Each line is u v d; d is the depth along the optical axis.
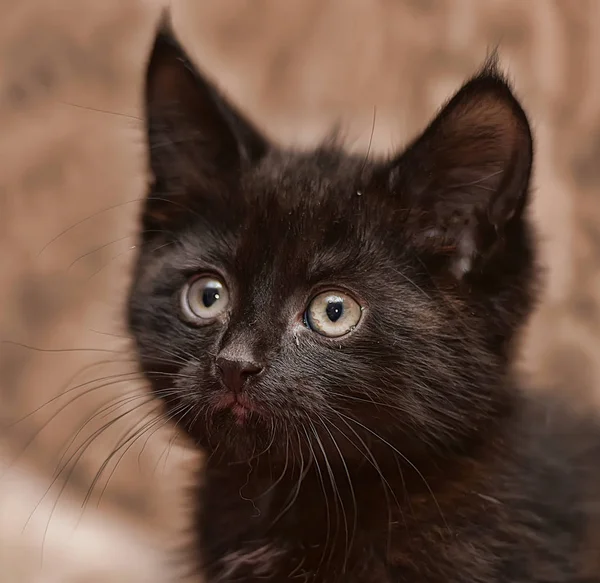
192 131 0.43
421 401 0.40
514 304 0.41
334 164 0.43
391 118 0.53
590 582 0.43
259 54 0.54
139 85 0.51
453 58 0.53
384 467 0.41
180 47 0.43
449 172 0.41
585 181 0.53
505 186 0.41
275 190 0.42
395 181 0.41
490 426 0.42
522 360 0.44
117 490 0.52
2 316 0.53
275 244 0.41
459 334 0.41
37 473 0.52
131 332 0.43
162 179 0.44
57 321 0.53
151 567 0.49
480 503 0.42
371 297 0.41
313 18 0.54
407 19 0.53
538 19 0.53
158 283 0.42
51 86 0.54
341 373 0.40
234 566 0.42
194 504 0.44
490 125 0.41
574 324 0.52
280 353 0.40
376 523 0.42
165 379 0.42
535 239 0.42
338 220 0.41
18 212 0.53
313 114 0.54
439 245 0.41
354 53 0.54
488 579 0.41
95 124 0.53
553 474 0.44
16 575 0.49
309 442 0.40
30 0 0.54
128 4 0.54
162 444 0.50
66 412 0.53
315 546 0.42
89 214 0.53
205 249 0.42
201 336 0.41
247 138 0.44
